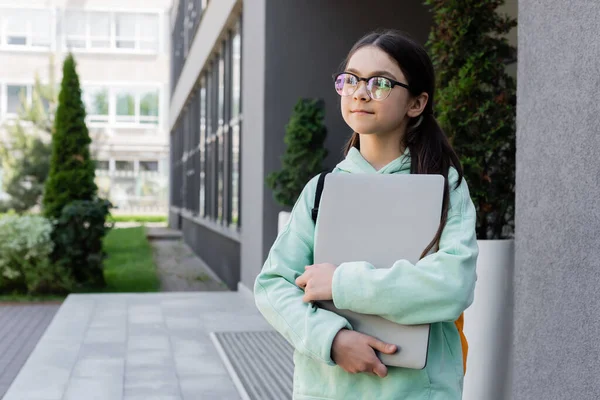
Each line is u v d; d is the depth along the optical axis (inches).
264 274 60.6
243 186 355.3
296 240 61.1
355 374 56.4
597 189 85.6
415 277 52.9
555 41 96.4
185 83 714.8
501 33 146.3
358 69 58.7
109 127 1216.8
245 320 277.1
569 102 92.6
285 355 211.8
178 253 640.4
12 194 622.2
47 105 709.3
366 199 57.6
